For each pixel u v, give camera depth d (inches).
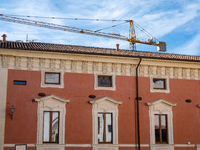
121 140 975.0
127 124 990.4
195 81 1094.4
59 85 957.2
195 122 1061.1
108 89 997.2
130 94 1013.8
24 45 1002.1
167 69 1071.0
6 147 879.7
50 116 935.0
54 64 965.8
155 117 1026.7
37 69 948.0
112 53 1065.5
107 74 1007.0
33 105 923.4
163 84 1064.8
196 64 1088.8
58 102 943.0
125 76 1023.0
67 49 1020.5
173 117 1039.6
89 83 985.5
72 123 944.9
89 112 965.2
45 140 919.0
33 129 909.8
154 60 1039.0
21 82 933.2
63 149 920.3
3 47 899.4
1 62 919.0
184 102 1063.6
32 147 898.1
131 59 1022.4
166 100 1043.9
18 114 907.4
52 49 967.0
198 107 1075.3
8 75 920.3
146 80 1040.2
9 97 909.8
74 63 984.3
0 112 890.7
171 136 1021.8
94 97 978.7
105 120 979.3
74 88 968.9
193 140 1044.5
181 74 1083.9
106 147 955.3
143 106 1017.5
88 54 973.2
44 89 942.4
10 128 893.2
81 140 942.4
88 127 955.3
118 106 994.1
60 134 927.7
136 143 985.5
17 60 935.7
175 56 1199.6
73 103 957.8
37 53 943.7
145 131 1002.1
